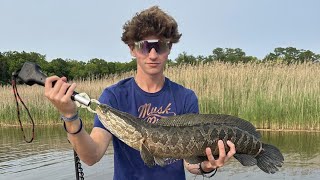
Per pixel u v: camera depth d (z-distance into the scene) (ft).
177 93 4.11
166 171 3.99
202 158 3.63
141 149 3.44
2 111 21.91
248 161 3.72
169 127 3.50
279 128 16.14
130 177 3.96
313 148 11.67
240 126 3.67
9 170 9.63
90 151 3.49
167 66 19.57
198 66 19.17
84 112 19.47
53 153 11.74
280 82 17.29
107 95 3.95
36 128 19.53
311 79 17.24
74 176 8.96
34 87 24.53
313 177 8.32
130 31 3.88
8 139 15.25
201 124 3.58
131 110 3.97
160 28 3.80
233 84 17.54
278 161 3.75
